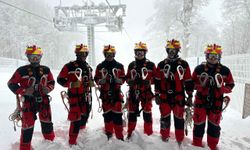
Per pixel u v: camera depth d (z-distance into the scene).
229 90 4.45
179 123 4.61
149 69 4.78
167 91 4.65
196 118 4.59
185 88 4.65
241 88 8.09
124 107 5.00
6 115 6.08
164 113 4.70
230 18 32.00
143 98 4.81
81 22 31.56
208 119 4.59
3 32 43.94
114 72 4.77
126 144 4.46
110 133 4.84
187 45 23.25
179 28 29.89
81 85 4.66
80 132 5.25
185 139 5.09
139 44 4.77
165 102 4.69
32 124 4.23
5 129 5.18
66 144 4.60
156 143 4.51
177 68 4.55
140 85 4.77
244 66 8.13
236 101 8.47
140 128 5.68
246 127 6.20
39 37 50.38
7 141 4.69
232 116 7.61
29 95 4.20
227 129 6.15
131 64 4.91
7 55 46.09
